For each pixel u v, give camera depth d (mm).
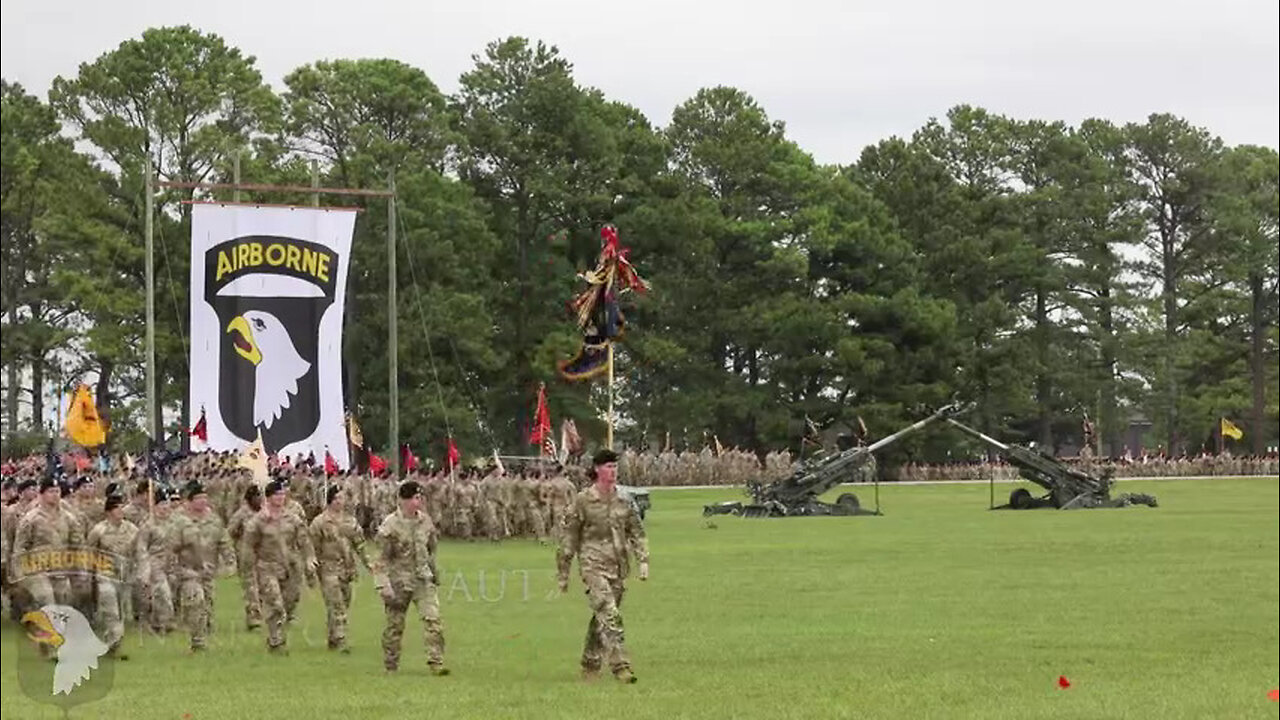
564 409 103000
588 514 22688
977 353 115125
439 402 93188
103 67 90125
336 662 25391
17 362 90188
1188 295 130500
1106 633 27781
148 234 51500
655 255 111250
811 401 112500
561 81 106375
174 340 87875
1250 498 82000
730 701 21031
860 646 26406
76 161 87562
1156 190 131375
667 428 108812
